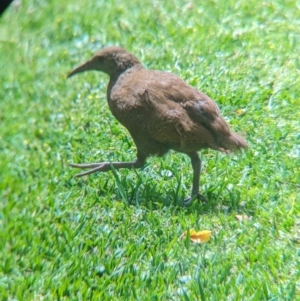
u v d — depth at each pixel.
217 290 9.10
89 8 19.55
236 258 9.77
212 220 10.70
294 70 14.46
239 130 12.70
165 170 12.09
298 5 17.44
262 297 8.87
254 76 14.45
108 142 13.31
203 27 16.97
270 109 13.30
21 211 12.11
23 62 17.98
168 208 10.98
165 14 18.08
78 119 14.62
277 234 10.21
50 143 14.08
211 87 14.20
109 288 9.64
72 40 18.30
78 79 16.30
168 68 15.32
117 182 11.50
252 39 15.94
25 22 20.05
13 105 16.05
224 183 11.38
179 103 10.68
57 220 11.54
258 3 17.72
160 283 9.48
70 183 12.46
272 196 11.10
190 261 9.82
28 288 9.98
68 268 10.19
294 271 9.41
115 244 10.48
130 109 11.05
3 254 10.90
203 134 10.50
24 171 13.34
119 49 11.91
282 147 12.23
